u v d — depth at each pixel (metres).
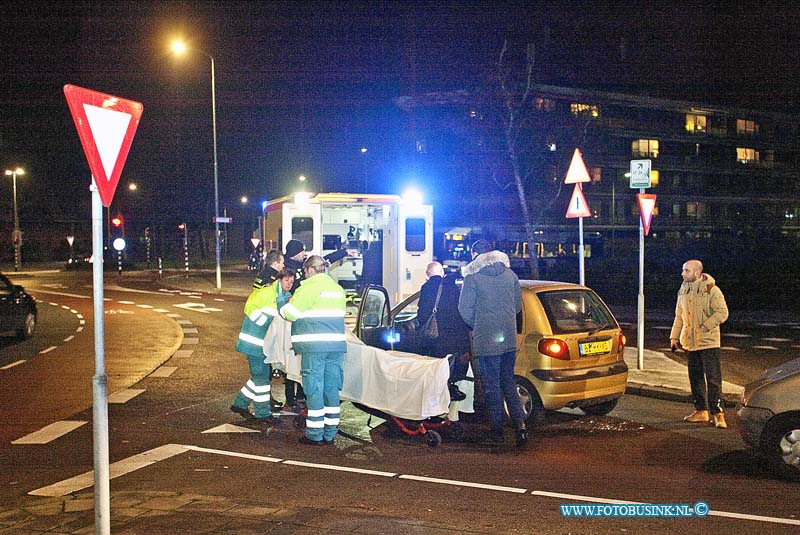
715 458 7.11
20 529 4.98
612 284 34.09
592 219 58.88
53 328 18.27
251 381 8.69
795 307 25.03
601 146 59.44
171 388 10.75
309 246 13.98
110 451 7.35
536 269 28.41
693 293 8.57
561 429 8.34
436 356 8.49
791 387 6.35
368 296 9.09
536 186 48.59
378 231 16.53
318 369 7.49
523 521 5.24
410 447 7.49
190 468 6.71
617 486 6.15
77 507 5.53
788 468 6.34
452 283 8.52
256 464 6.84
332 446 7.53
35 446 7.56
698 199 67.06
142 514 5.19
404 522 5.04
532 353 8.14
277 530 4.83
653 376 11.18
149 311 22.11
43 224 65.44
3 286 15.61
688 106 64.19
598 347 8.36
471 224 49.16
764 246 53.19
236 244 78.25
